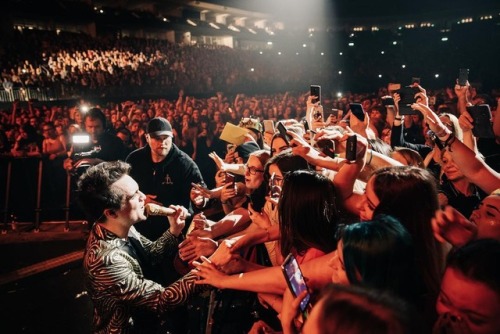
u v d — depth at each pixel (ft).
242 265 7.04
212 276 6.70
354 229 4.72
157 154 13.20
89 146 17.22
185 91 92.17
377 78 111.14
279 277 6.30
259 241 7.27
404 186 5.90
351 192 7.59
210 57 119.03
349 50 148.97
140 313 7.25
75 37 98.63
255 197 10.71
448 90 38.14
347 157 7.33
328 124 12.92
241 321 8.33
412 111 13.16
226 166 12.99
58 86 68.39
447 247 5.83
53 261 19.38
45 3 103.14
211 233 8.78
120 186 7.12
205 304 10.16
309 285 5.94
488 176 7.41
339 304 2.93
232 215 9.52
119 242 7.24
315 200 6.46
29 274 18.11
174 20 147.64
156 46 112.68
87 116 17.21
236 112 47.52
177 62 105.70
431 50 119.55
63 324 14.40
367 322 2.79
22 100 62.34
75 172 15.64
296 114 48.29
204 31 159.74
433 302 5.31
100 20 117.80
